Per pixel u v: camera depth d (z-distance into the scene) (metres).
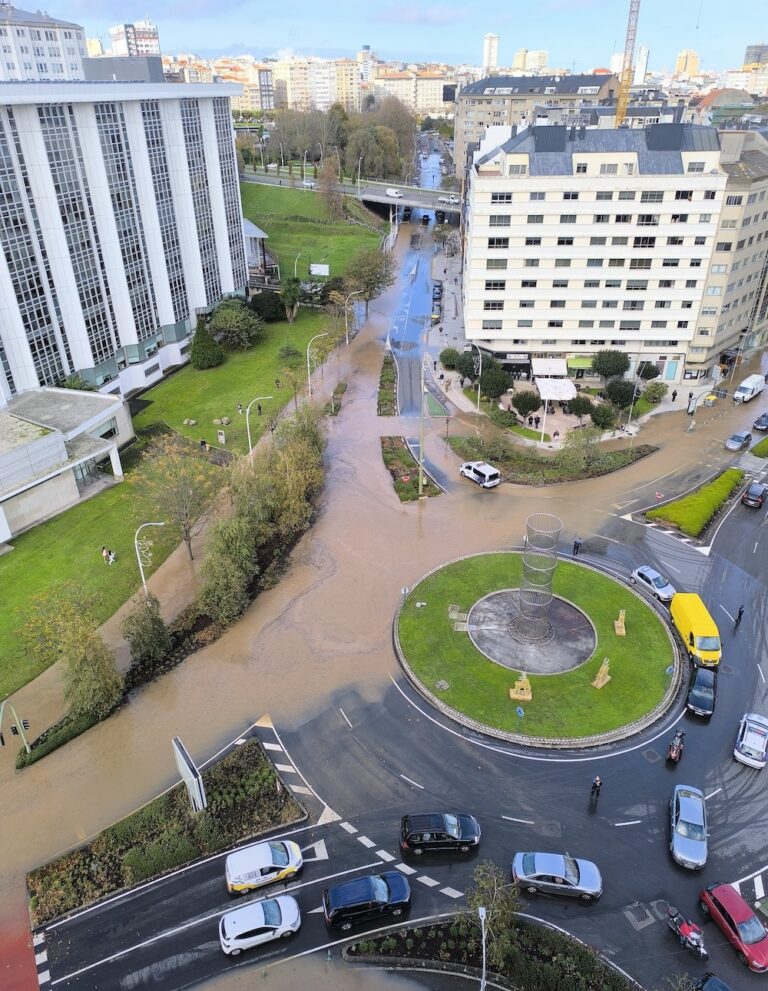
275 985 31.55
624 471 73.94
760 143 99.62
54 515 66.00
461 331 115.56
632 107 166.50
